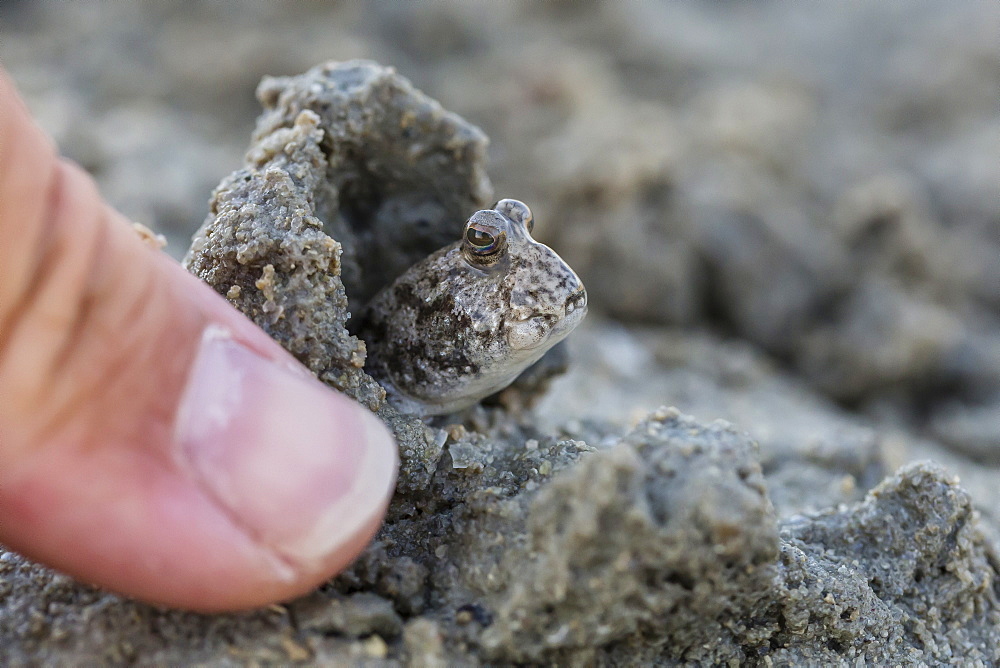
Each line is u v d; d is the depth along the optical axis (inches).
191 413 5.8
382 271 7.3
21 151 5.6
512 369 6.8
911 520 6.7
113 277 5.7
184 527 5.7
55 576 6.1
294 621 6.0
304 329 6.3
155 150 17.5
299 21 25.5
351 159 7.0
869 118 27.7
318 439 5.8
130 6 26.0
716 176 17.1
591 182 15.9
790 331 15.4
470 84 22.3
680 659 6.2
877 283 15.4
